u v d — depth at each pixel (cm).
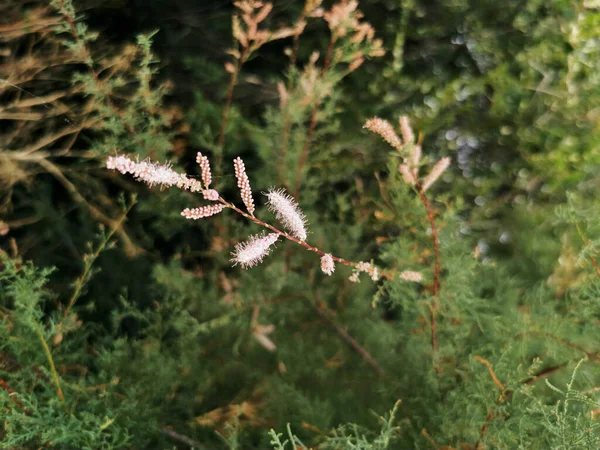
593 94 59
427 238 44
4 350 40
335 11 45
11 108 46
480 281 51
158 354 45
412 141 37
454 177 63
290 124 49
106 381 42
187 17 53
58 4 40
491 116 63
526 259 59
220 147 49
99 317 53
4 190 48
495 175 64
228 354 51
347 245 54
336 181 61
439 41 61
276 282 50
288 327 54
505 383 38
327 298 53
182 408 46
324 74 47
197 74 54
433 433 41
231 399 49
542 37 60
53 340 41
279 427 44
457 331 43
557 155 60
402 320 51
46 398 40
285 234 29
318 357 50
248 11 44
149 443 42
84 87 43
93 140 51
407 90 60
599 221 41
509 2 59
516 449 37
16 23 42
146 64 43
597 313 41
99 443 36
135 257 53
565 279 48
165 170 26
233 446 39
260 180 51
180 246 58
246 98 57
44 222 52
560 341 40
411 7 56
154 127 46
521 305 52
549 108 62
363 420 44
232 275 54
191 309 51
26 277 38
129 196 55
